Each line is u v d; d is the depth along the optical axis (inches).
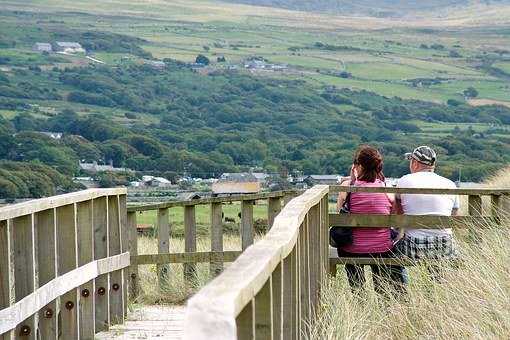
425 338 661.9
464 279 700.0
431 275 773.9
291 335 501.4
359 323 679.1
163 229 1015.0
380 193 830.5
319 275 737.0
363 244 830.5
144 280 1029.2
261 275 367.2
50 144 5979.3
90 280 760.3
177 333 784.9
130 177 6063.0
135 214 994.7
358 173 844.0
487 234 799.7
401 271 831.1
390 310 719.7
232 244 1333.7
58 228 714.8
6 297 607.5
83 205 760.3
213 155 6855.3
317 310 697.0
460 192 829.8
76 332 724.7
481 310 636.7
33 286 641.0
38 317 679.1
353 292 801.6
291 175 6097.4
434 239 826.8
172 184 5959.6
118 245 833.5
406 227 829.2
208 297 309.7
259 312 403.2
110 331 796.6
